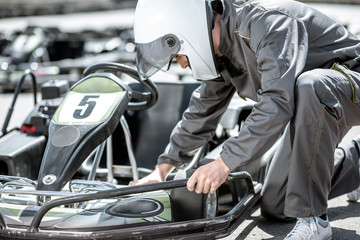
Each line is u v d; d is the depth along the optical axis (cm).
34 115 372
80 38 973
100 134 287
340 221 327
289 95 240
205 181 246
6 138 366
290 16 255
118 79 314
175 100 408
